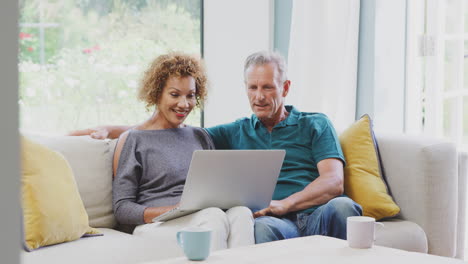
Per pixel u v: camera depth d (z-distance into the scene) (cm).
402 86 353
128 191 238
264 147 266
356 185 263
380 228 247
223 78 393
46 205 197
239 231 209
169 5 404
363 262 150
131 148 244
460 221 278
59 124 394
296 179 259
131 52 398
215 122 396
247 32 386
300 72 360
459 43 347
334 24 350
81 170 237
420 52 348
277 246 169
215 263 148
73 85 395
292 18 361
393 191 269
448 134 351
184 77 252
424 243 254
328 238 180
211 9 396
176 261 151
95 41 396
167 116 254
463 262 151
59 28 395
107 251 192
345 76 349
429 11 345
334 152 259
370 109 347
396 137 276
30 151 203
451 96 348
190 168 204
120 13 396
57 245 201
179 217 220
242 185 217
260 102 261
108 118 397
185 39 405
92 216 236
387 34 348
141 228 226
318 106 355
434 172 259
